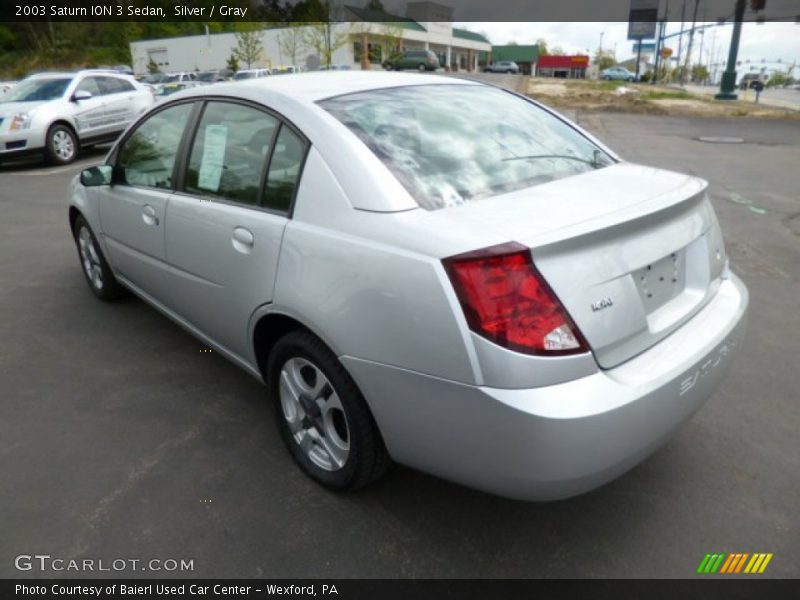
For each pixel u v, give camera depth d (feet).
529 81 122.83
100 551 7.31
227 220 8.68
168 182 10.45
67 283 16.07
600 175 8.32
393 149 7.59
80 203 13.66
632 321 6.47
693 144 39.17
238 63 142.72
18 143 33.94
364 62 146.82
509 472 6.09
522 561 7.14
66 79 37.35
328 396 7.89
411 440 6.74
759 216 21.71
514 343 5.80
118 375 11.32
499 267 5.82
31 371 11.48
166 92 85.46
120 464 8.84
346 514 7.86
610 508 7.95
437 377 6.19
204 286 9.54
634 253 6.59
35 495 8.21
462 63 264.52
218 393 10.71
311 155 7.68
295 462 8.83
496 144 8.45
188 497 8.18
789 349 12.00
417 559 7.18
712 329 7.39
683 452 9.02
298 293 7.41
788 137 42.78
